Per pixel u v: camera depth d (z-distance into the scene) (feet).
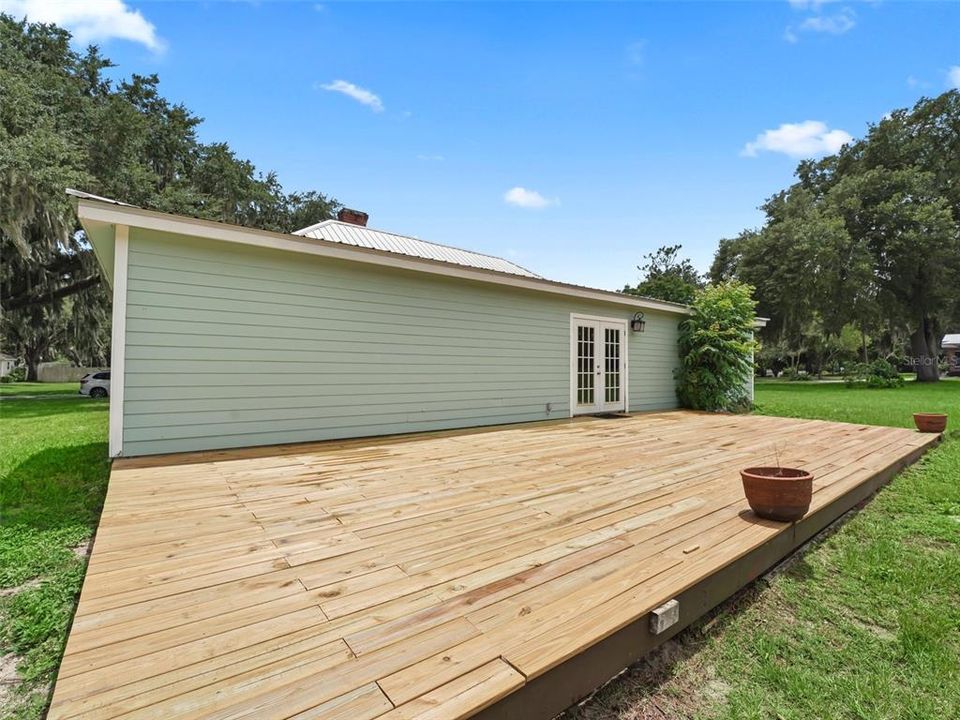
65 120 37.47
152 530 8.10
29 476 14.25
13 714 4.89
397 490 10.82
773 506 8.46
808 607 7.16
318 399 17.62
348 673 4.22
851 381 65.26
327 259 17.72
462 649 4.60
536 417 24.94
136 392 14.35
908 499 12.57
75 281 47.96
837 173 75.46
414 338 20.18
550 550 7.21
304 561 6.81
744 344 30.96
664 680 5.47
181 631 4.91
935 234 59.21
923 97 66.18
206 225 14.51
